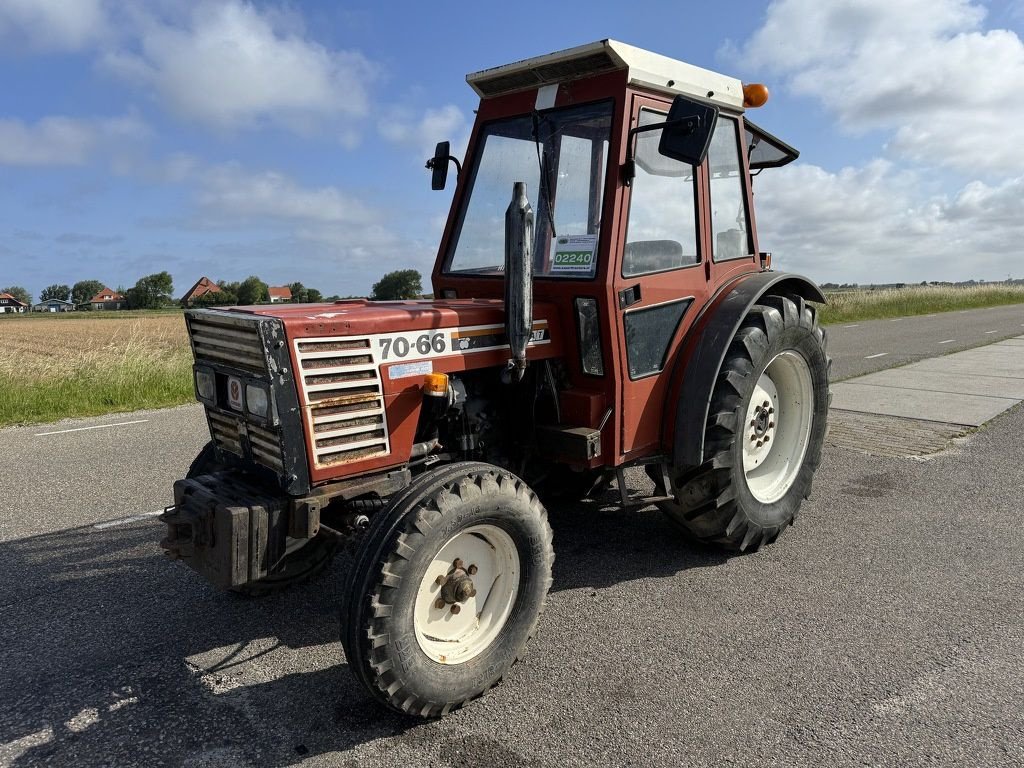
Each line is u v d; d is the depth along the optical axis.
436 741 2.58
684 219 3.76
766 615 3.47
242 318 2.71
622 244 3.35
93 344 23.91
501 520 2.77
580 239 3.43
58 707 2.79
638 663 3.06
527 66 3.52
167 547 2.84
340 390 2.79
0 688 2.92
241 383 2.80
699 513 3.95
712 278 3.96
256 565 2.68
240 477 3.00
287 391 2.64
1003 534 4.46
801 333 4.20
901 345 14.46
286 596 3.74
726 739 2.55
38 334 31.55
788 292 4.41
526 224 2.88
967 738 2.54
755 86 4.07
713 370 3.66
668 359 3.73
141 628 3.41
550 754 2.49
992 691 2.82
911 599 3.61
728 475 3.79
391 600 2.48
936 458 6.16
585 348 3.48
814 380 4.43
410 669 2.54
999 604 3.55
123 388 9.53
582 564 4.08
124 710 2.78
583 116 3.48
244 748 2.55
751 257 4.29
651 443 3.72
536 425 3.52
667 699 2.80
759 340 3.85
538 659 3.10
